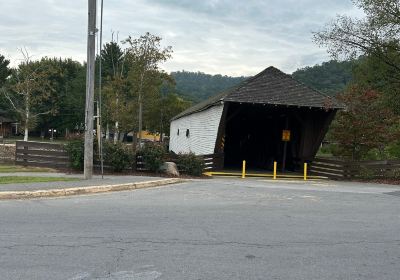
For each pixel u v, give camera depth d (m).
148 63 39.09
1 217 8.83
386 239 7.85
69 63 85.06
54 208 10.05
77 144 18.31
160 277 5.36
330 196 14.47
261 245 7.09
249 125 35.91
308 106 23.89
